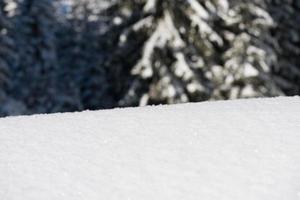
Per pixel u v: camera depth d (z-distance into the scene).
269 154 4.16
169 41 18.94
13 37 36.31
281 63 27.06
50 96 37.12
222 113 5.38
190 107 5.89
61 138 4.92
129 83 20.28
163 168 4.07
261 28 22.69
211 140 4.58
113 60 20.70
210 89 20.36
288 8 26.95
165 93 18.98
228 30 22.30
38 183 3.96
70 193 3.78
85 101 31.75
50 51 37.38
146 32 19.52
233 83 21.72
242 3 22.23
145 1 19.19
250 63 21.75
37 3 37.03
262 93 21.95
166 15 19.16
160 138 4.74
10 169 4.24
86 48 36.72
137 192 3.73
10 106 30.47
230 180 3.78
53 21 38.03
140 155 4.37
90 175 4.04
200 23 18.92
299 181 3.66
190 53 19.50
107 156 4.39
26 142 4.87
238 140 4.52
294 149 4.22
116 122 5.34
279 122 4.91
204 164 4.09
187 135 4.76
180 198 3.59
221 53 22.19
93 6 36.81
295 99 6.04
